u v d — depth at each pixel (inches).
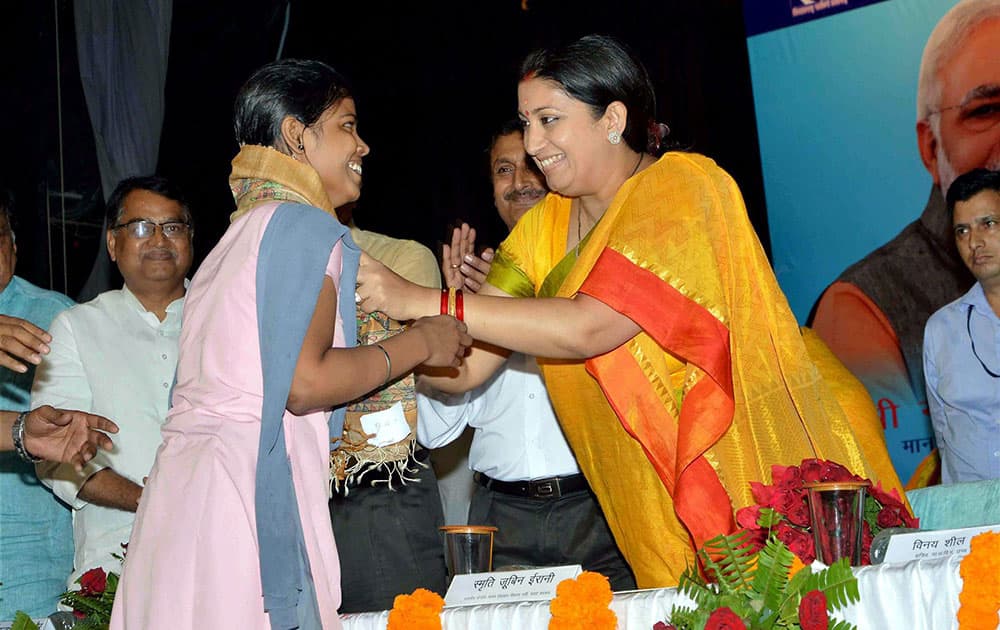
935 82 209.2
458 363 103.9
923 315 209.3
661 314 111.7
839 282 216.1
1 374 156.3
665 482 114.0
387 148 286.0
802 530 90.7
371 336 118.4
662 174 117.0
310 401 88.7
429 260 147.9
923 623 76.7
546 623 88.8
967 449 187.5
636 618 87.2
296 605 86.4
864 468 113.0
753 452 112.9
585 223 126.0
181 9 259.1
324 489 92.0
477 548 101.7
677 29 252.7
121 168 223.8
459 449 183.0
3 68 219.0
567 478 136.3
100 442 112.0
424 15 283.7
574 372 121.7
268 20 266.8
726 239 115.5
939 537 84.6
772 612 80.3
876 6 213.5
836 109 216.5
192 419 89.4
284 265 89.7
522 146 162.6
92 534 145.3
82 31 224.1
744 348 114.5
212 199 261.4
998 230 187.2
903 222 211.8
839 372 134.1
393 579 117.3
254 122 101.7
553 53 119.2
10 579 147.9
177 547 85.7
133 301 157.5
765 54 221.9
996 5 205.0
